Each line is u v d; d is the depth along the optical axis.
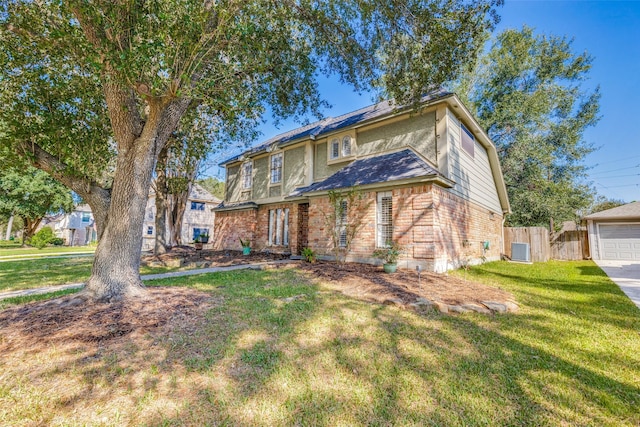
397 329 3.96
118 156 5.10
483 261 11.90
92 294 4.70
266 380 2.72
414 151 9.83
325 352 3.28
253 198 16.25
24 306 4.64
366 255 9.28
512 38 20.20
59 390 2.54
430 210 8.05
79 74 5.34
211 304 4.86
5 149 4.76
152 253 15.23
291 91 8.88
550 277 8.62
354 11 6.76
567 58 19.89
